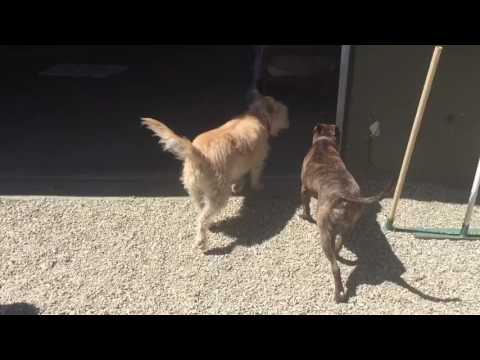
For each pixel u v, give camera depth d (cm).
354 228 287
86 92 521
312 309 231
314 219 295
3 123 436
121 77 576
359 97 321
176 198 314
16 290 240
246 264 260
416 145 332
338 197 229
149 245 273
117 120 446
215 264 259
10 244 271
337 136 287
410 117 324
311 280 250
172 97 506
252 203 311
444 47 304
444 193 326
